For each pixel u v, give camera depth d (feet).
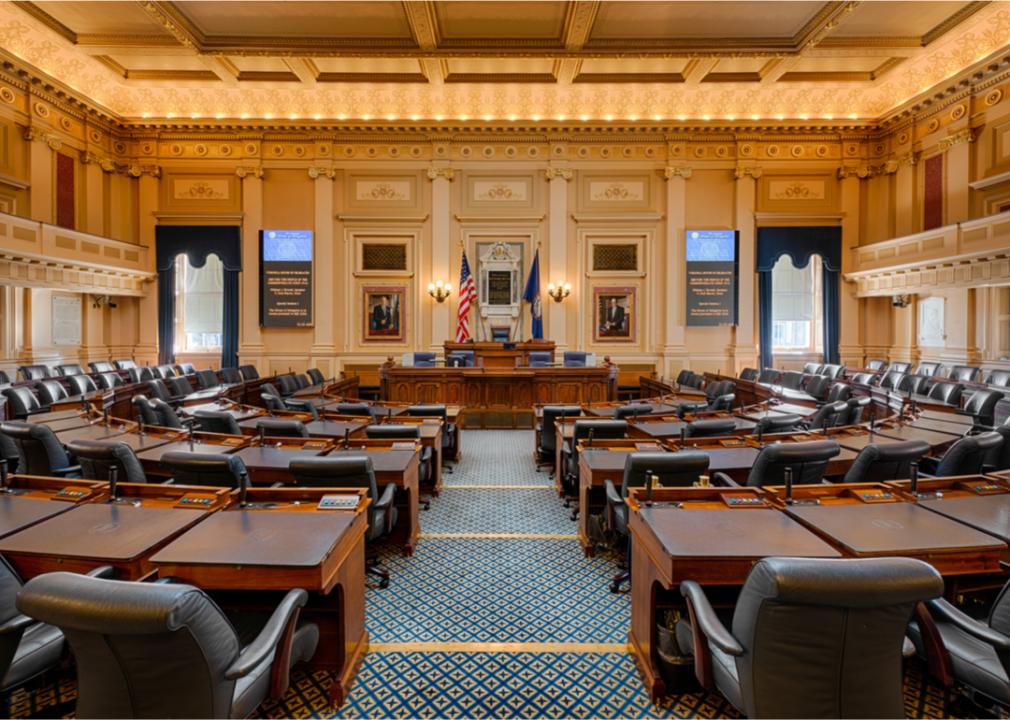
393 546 13.12
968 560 6.92
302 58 30.12
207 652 4.85
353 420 17.78
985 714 7.03
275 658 6.23
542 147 38.14
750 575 5.15
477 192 38.34
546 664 8.45
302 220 38.19
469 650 8.80
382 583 11.02
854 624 4.92
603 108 37.32
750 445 13.51
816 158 37.83
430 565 12.07
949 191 32.42
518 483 18.54
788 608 4.90
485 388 31.12
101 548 6.93
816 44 28.25
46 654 6.46
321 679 7.96
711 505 8.50
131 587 4.58
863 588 4.64
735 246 37.96
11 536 7.30
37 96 31.99
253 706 5.90
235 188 38.06
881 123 36.37
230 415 15.48
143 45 29.32
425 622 9.65
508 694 7.74
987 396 19.15
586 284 38.68
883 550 6.78
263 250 37.83
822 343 39.27
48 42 30.66
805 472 10.44
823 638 4.98
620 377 38.55
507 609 10.12
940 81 32.27
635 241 38.60
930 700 7.47
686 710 7.42
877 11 26.73
